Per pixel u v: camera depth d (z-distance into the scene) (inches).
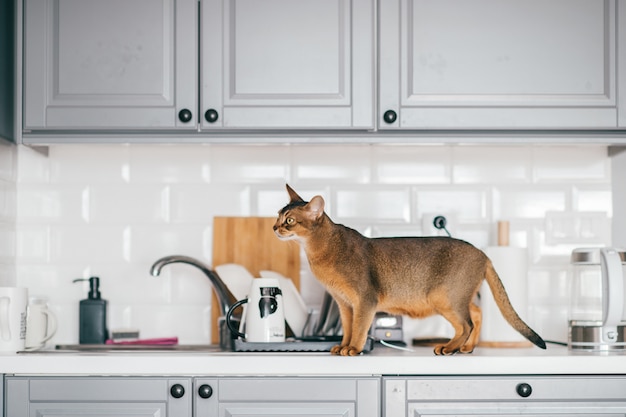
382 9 88.5
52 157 99.7
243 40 88.3
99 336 96.8
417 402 80.2
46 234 99.7
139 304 99.6
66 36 88.5
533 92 88.8
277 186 100.1
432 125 88.3
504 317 86.9
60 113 88.0
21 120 88.9
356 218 100.0
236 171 100.2
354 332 82.1
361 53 88.4
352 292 82.3
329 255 82.1
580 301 93.5
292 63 88.3
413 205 100.4
